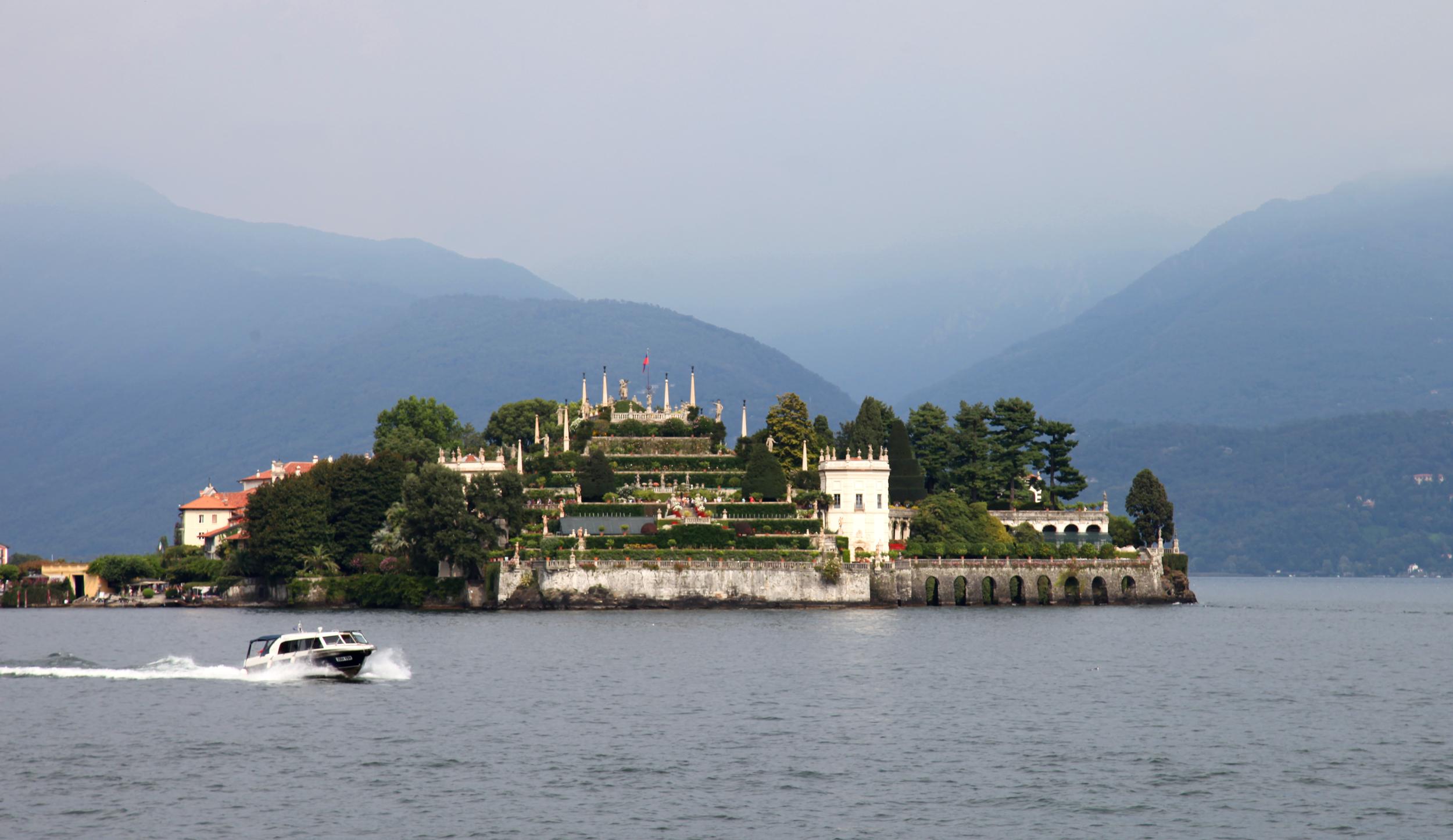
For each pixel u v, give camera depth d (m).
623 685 161.00
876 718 139.00
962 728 133.50
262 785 108.25
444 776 111.19
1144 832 97.00
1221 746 125.62
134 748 121.94
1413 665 195.62
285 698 150.88
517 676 168.88
